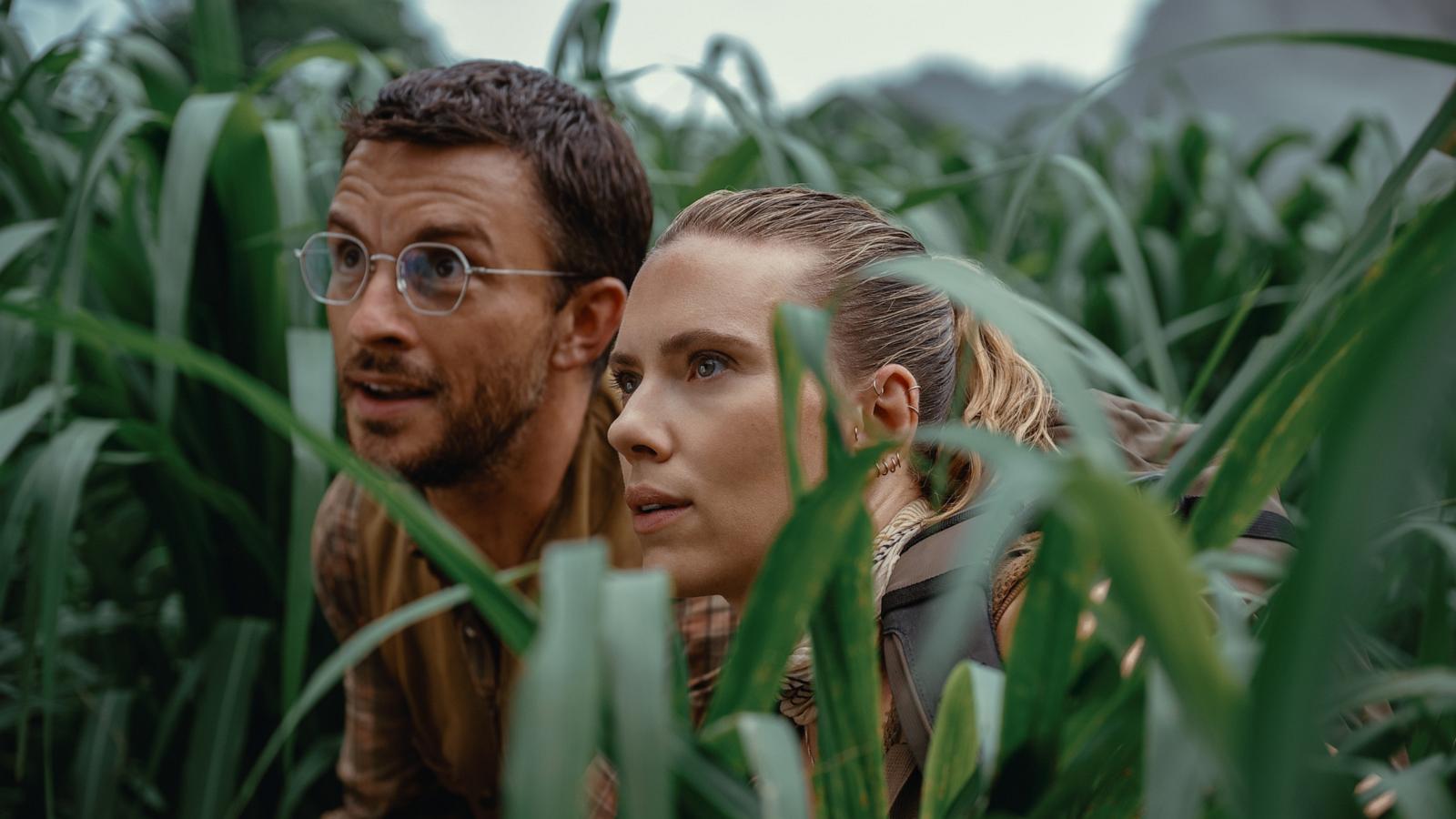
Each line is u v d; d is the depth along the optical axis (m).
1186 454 0.49
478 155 1.03
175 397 1.33
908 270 0.40
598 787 0.88
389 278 1.04
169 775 1.35
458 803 1.37
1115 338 1.76
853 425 0.73
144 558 1.63
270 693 1.33
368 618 1.26
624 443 0.75
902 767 0.74
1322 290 0.49
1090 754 0.47
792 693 0.76
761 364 0.74
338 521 1.22
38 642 1.35
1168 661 0.33
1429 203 0.45
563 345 1.08
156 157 1.36
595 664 0.33
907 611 0.70
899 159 2.43
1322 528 0.28
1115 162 2.07
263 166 1.32
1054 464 0.35
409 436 1.05
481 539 1.14
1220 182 1.99
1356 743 0.48
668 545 0.75
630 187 1.11
